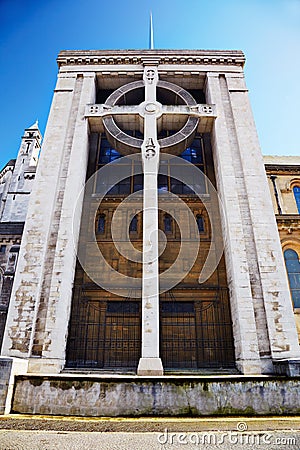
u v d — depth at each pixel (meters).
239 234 15.85
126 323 15.81
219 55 22.12
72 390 10.30
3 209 36.56
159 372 12.59
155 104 19.91
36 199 16.58
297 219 19.66
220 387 10.38
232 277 15.15
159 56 21.97
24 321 13.70
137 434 7.70
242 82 21.00
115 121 20.23
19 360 11.16
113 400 10.10
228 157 18.16
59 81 21.08
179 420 9.32
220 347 15.12
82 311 15.88
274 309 14.03
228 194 16.97
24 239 15.51
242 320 13.89
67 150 18.39
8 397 10.11
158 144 18.42
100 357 14.91
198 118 19.64
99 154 20.75
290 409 10.20
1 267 20.75
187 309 16.20
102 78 22.00
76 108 20.06
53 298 14.38
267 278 14.71
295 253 19.25
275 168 24.75
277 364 12.34
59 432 7.88
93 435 7.59
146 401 10.09
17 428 8.27
